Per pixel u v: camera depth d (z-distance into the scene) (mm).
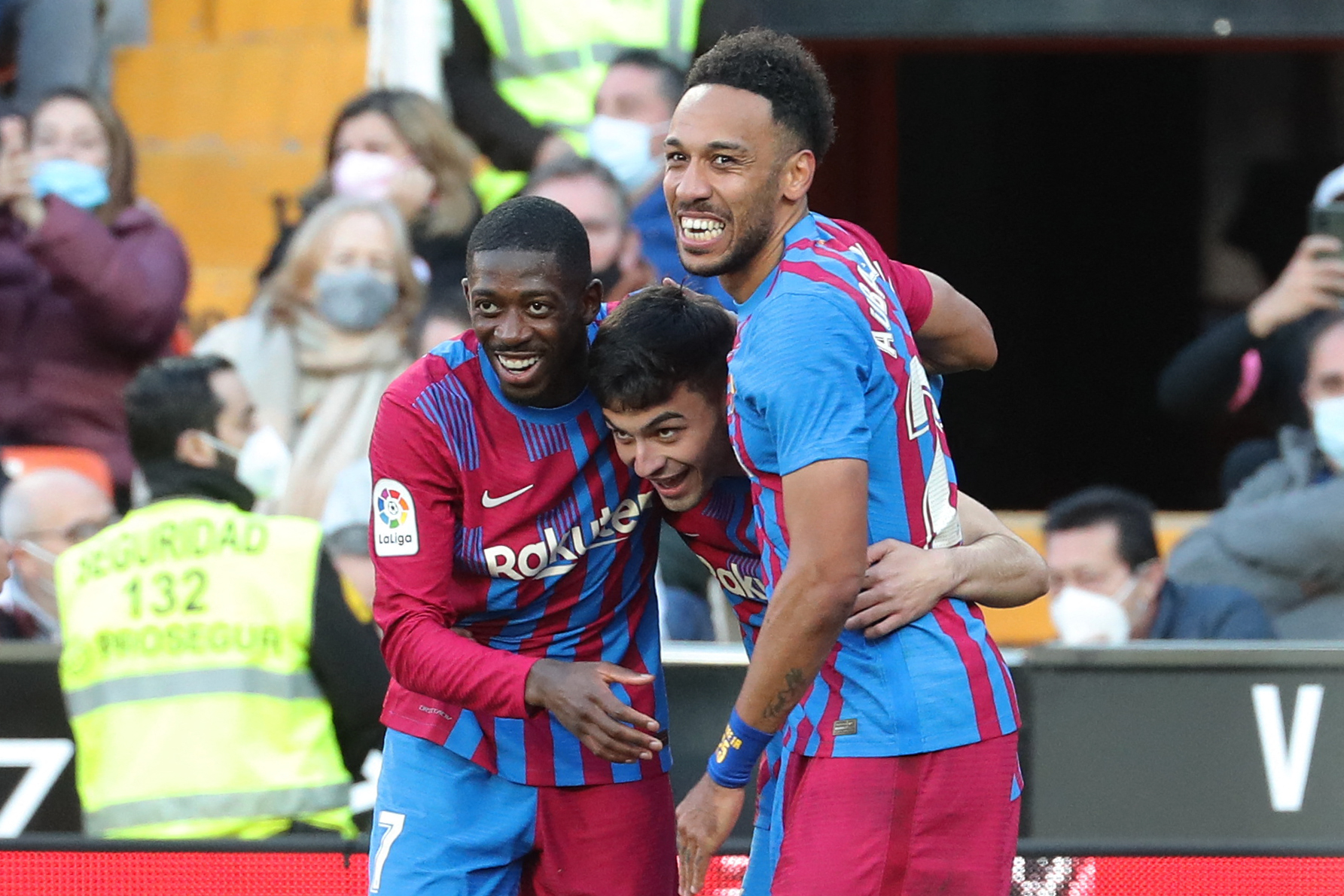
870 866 8469
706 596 15570
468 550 9570
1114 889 11438
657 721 10266
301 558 11984
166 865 11469
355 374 17406
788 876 8672
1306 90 24203
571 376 9320
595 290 9156
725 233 8414
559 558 9680
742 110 8328
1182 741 11703
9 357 17516
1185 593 15320
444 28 19438
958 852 8586
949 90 24016
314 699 11992
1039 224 24500
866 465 8055
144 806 11617
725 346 9141
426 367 9445
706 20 18969
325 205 17625
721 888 11539
